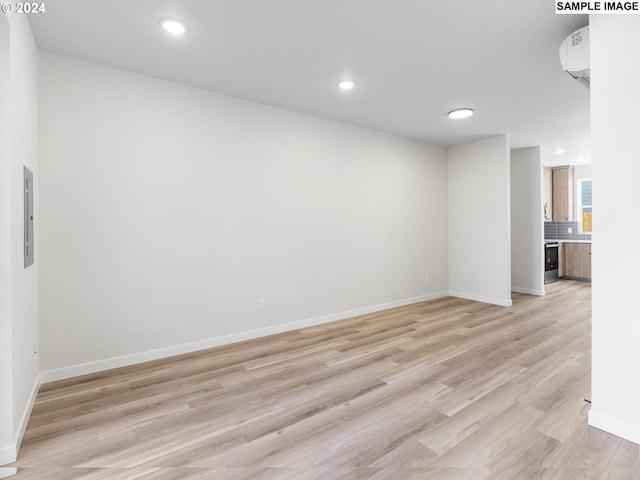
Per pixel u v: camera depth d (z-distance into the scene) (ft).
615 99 5.84
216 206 10.85
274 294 12.18
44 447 5.92
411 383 8.26
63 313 8.54
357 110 12.55
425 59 8.78
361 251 14.78
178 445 5.98
